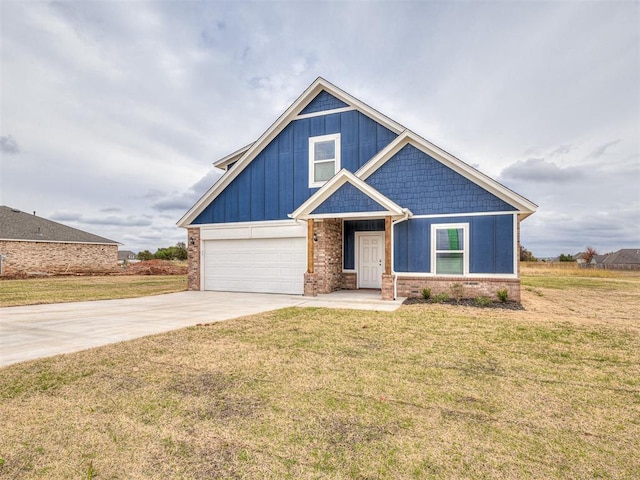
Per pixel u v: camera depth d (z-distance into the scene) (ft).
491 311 30.83
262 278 47.73
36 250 95.76
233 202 49.67
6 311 31.81
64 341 20.20
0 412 11.42
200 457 9.02
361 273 47.09
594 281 76.02
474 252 37.47
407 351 18.34
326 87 45.32
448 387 13.58
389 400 12.38
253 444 9.59
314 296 40.09
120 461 8.84
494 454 9.20
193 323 25.57
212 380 14.14
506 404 12.16
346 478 8.20
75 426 10.54
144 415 11.23
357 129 44.32
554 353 18.17
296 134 47.14
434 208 39.01
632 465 8.78
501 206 36.70
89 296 44.19
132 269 98.73
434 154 39.09
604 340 20.81
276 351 18.21
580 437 10.09
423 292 37.83
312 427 10.50
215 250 50.72
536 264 158.51
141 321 26.40
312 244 40.91
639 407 12.05
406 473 8.39
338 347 19.04
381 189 41.01
